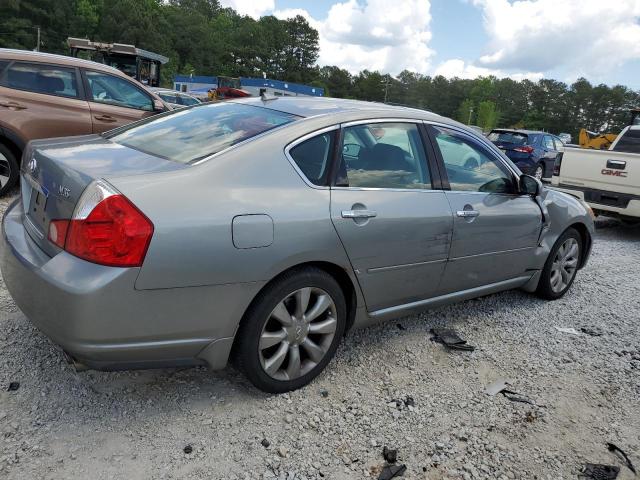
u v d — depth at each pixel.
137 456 2.48
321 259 2.96
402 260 3.41
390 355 3.68
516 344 4.05
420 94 145.88
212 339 2.68
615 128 129.38
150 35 103.62
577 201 5.11
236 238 2.61
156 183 2.51
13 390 2.83
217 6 162.62
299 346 3.08
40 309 2.46
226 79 48.91
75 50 18.22
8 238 2.84
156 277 2.42
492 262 4.14
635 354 4.07
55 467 2.36
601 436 3.03
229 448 2.60
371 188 3.27
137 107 7.54
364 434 2.82
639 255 7.45
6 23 83.38
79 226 2.39
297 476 2.47
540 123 132.88
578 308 4.93
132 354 2.49
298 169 2.96
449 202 3.69
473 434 2.92
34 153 3.04
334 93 140.88
